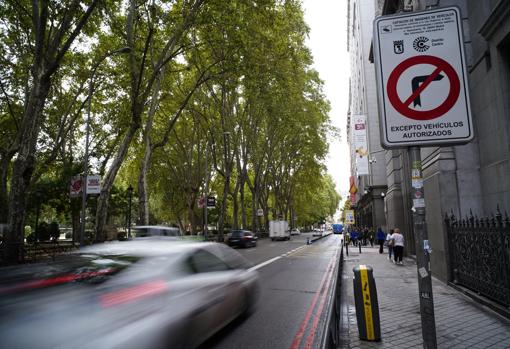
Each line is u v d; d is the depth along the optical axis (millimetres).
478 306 7098
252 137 37500
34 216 39656
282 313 7055
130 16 17500
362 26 35844
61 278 3701
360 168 33219
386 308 7297
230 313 5711
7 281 3498
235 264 6508
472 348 4770
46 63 13539
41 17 12742
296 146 44906
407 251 18703
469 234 8148
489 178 9156
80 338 2750
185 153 38250
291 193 60031
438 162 10188
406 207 18719
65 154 27078
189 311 4180
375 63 2936
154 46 20406
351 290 9578
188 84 29391
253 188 42156
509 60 8164
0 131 23594
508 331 5473
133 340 3012
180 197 47469
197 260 5230
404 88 2838
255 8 17734
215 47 19594
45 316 2869
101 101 25656
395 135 2805
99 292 3459
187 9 17703
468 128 2715
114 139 28562
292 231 69625
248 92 21953
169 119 31297
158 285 4039
